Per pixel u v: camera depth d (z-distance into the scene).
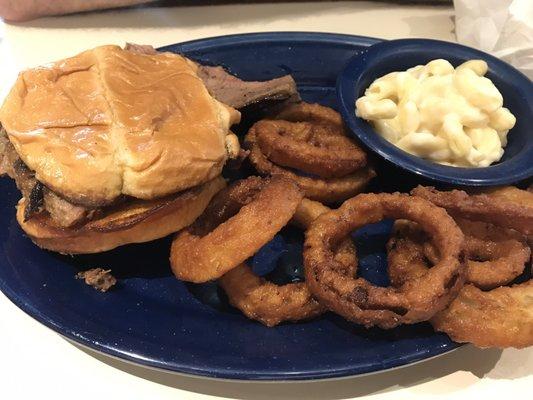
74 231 0.20
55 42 0.33
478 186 0.22
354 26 0.35
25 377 0.19
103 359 0.20
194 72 0.23
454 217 0.22
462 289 0.19
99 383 0.19
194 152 0.20
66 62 0.21
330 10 0.37
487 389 0.19
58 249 0.21
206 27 0.35
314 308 0.20
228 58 0.29
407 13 0.37
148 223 0.20
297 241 0.23
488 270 0.20
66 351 0.20
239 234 0.19
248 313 0.20
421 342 0.19
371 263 0.23
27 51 0.33
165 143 0.19
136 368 0.19
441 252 0.20
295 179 0.23
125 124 0.19
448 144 0.24
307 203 0.23
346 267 0.21
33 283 0.20
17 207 0.22
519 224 0.21
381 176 0.25
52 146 0.19
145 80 0.21
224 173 0.24
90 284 0.21
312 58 0.30
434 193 0.21
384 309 0.18
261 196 0.20
